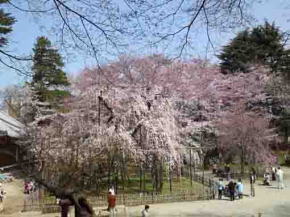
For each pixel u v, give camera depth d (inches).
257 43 1531.7
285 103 1919.3
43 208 1042.7
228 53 1800.0
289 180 1534.2
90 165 542.3
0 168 1547.7
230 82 1798.7
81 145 871.7
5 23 435.5
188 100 1587.1
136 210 1051.9
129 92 1304.1
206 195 1189.7
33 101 1576.0
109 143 1085.1
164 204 1127.6
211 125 1684.3
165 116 1311.5
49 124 1443.2
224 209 1051.3
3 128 1507.1
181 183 1424.7
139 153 1222.9
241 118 1690.5
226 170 1619.1
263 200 1158.3
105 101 1261.1
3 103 2058.3
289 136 2340.1
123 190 1224.2
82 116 1290.6
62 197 359.9
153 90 1336.1
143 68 1350.9
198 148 1600.6
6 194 1304.1
